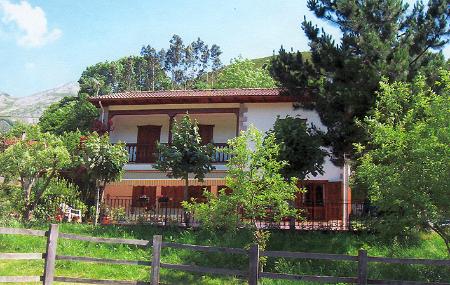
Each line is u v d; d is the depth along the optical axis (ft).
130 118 87.35
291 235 52.85
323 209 65.05
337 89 52.11
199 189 82.69
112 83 302.45
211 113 81.35
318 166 56.49
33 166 62.18
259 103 79.25
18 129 87.40
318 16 55.98
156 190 84.53
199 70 333.62
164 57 336.70
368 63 51.88
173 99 80.94
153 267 34.91
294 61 57.21
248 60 189.67
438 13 53.88
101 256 47.11
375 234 52.29
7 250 46.88
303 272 43.88
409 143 38.96
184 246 34.81
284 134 55.42
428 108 39.52
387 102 44.39
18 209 61.82
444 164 37.04
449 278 41.98
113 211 66.90
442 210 38.47
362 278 31.12
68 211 68.54
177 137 60.54
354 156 54.39
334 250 48.62
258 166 44.91
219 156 79.61
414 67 52.75
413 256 46.26
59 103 208.33
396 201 37.88
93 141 62.49
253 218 45.65
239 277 43.42
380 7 53.47
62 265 44.06
